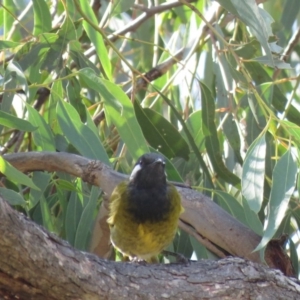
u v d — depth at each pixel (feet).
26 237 20.72
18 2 41.98
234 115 35.73
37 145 32.22
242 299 24.12
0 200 20.04
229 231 29.43
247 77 33.30
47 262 21.31
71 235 32.53
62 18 41.63
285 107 38.04
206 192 33.94
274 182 27.66
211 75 38.88
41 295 21.83
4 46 33.12
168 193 29.19
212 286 23.99
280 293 24.47
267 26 31.40
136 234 29.25
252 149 29.35
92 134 31.17
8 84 31.14
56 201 34.73
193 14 40.45
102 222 31.81
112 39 42.60
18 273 21.04
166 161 32.42
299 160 30.19
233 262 24.68
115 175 30.40
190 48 39.42
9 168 26.91
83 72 31.24
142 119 34.68
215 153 34.12
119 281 23.15
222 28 39.78
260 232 31.53
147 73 39.70
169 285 23.70
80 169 30.76
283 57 39.55
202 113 34.14
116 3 34.40
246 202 31.45
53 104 33.01
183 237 33.60
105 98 31.04
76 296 22.26
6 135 40.32
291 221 38.40
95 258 23.21
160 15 44.68
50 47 33.40
